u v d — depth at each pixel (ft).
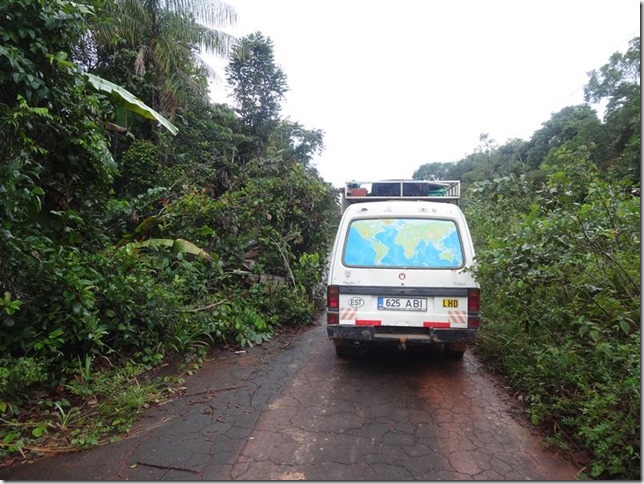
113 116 19.99
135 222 22.97
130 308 15.35
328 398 13.24
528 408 12.42
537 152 97.91
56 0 14.46
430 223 15.42
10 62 13.01
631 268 12.65
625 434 9.18
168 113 38.42
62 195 17.33
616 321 11.68
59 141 15.79
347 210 16.24
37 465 9.62
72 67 14.97
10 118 12.24
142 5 36.04
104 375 13.66
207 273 21.31
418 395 13.48
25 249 12.88
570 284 12.47
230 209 24.21
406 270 14.62
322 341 19.77
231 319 18.97
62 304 13.58
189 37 38.55
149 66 37.65
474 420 11.76
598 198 13.48
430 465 9.56
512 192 16.87
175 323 16.90
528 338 14.60
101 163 17.39
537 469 9.42
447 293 14.33
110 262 15.97
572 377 11.82
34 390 12.66
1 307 12.23
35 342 12.68
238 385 14.29
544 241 12.13
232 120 51.39
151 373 15.21
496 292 13.35
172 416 12.04
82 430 11.05
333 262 15.28
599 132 74.33
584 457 9.86
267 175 31.99
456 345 15.90
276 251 25.70
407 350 18.04
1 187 11.67
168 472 9.33
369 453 10.05
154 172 33.99
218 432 11.09
